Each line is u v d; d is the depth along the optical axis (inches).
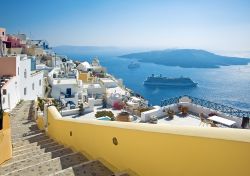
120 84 2182.6
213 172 109.6
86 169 193.6
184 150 125.4
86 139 259.4
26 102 948.6
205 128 120.0
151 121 631.8
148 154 154.9
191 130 125.0
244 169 96.1
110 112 885.8
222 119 587.2
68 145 333.1
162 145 141.5
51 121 447.8
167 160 138.3
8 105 780.0
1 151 269.7
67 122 334.3
